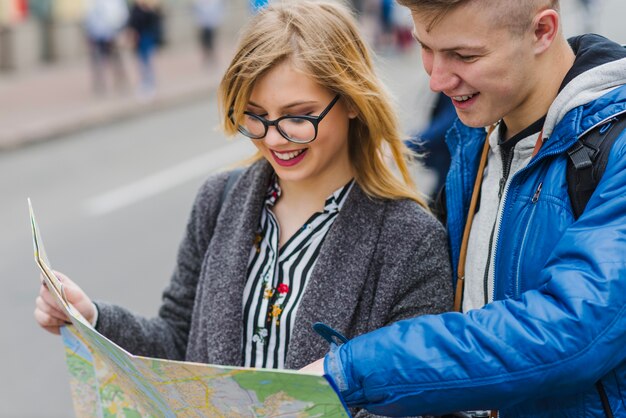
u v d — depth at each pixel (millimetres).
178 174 8984
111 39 13383
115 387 1834
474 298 1764
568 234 1441
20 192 8391
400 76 13711
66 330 1918
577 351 1340
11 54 14953
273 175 1940
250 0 1869
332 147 1806
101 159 9797
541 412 1541
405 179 1971
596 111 1525
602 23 20688
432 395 1374
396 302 1816
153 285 5750
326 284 1817
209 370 1347
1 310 5363
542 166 1591
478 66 1498
